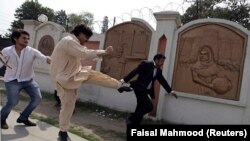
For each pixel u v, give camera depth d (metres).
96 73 4.45
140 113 5.92
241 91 6.64
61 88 4.21
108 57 8.98
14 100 4.84
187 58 7.46
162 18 7.95
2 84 11.45
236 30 6.85
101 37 9.26
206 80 7.11
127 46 8.63
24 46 4.94
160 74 6.25
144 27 8.35
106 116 7.76
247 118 6.54
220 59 6.98
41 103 8.38
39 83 10.94
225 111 6.82
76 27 4.27
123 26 8.81
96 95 9.09
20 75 4.92
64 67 4.16
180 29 7.67
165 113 7.67
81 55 3.99
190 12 22.45
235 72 6.77
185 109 7.36
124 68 8.61
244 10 23.03
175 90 7.55
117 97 8.59
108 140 5.55
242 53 6.74
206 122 7.02
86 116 7.53
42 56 5.04
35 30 11.31
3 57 4.77
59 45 4.13
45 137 4.76
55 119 6.46
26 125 5.26
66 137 4.40
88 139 5.37
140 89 5.92
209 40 7.18
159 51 7.97
